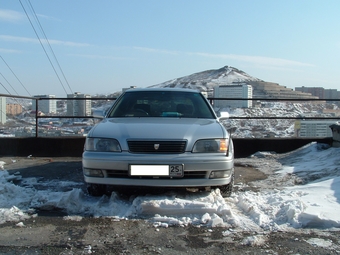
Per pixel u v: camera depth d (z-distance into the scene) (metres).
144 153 3.79
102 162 3.80
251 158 7.49
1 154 7.84
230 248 2.85
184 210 3.58
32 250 2.79
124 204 3.90
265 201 4.03
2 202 3.91
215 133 4.02
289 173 5.77
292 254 2.74
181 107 5.05
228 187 4.20
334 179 4.78
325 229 3.24
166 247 2.87
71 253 2.74
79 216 3.57
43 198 4.02
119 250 2.80
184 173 3.77
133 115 4.91
